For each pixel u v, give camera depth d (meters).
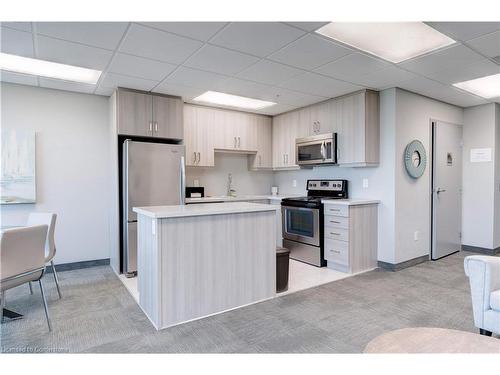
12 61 3.02
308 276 3.64
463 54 2.82
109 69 3.15
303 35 2.45
